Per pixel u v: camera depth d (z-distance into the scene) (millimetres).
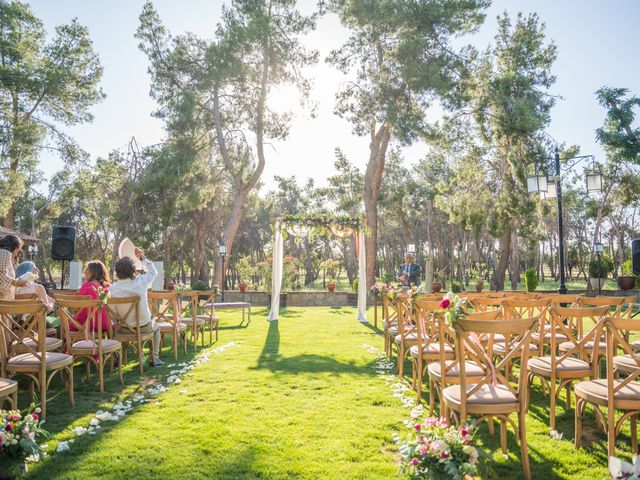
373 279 18469
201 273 29219
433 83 16453
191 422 4055
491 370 3201
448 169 35000
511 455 3406
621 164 25016
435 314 3893
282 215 12430
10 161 21734
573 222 45406
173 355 7238
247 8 21359
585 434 3814
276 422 4043
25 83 21484
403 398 4785
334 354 7207
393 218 38969
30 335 4348
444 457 2641
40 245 32875
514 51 19875
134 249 6914
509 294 6340
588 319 11930
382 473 3072
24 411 4289
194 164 22250
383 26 17609
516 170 17859
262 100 21109
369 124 18141
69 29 23844
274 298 12180
